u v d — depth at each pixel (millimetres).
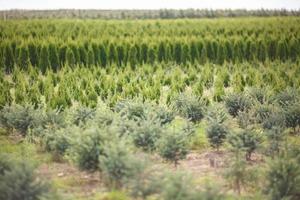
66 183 8914
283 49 31594
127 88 16797
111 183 8477
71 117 12188
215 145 11281
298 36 32000
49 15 77062
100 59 28406
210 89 19016
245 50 31266
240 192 8422
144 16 77375
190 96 14305
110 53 28625
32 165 7559
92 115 12281
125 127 10492
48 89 16500
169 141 9609
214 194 6754
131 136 9984
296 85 19281
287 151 9125
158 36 32812
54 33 33250
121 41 29125
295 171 7918
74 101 16391
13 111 12188
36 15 76562
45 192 7262
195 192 6742
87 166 8766
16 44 27297
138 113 12438
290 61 29469
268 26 37188
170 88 18750
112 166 7941
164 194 6781
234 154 10133
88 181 9031
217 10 78375
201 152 11250
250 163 10172
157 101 16938
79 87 17141
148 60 29422
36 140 11602
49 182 7426
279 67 23875
